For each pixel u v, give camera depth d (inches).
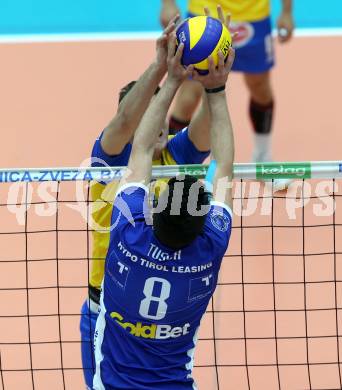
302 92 1137.4
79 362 663.1
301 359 665.0
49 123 1066.7
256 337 687.7
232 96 1120.8
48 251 797.2
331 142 1024.9
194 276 419.8
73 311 719.7
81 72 1190.3
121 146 490.0
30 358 635.5
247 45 904.9
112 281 431.8
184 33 449.7
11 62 1223.5
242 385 636.1
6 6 1391.5
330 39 1274.6
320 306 723.4
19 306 730.8
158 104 446.6
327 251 796.0
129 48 1251.2
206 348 674.8
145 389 429.4
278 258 788.0
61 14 1364.4
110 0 1405.0
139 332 430.6
